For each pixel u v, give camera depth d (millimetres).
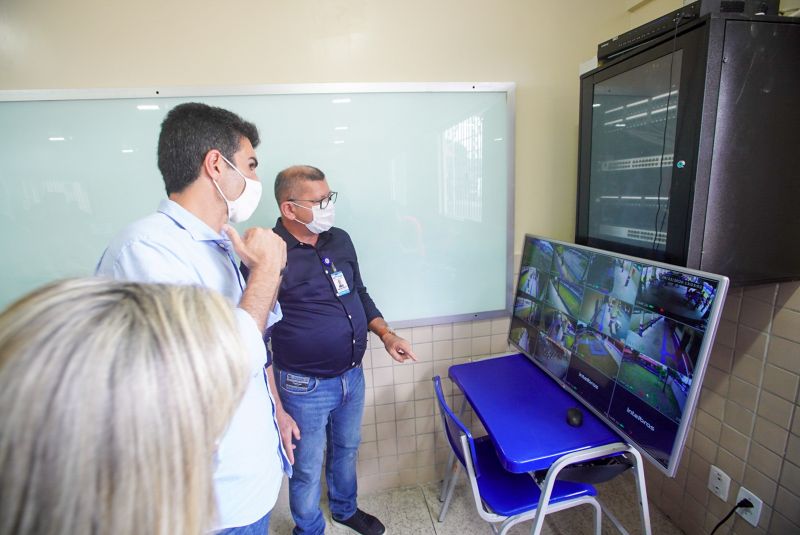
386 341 1519
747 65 971
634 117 1230
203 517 368
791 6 1115
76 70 1359
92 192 1434
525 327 1626
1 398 275
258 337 622
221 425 384
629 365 1102
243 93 1448
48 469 273
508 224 1789
